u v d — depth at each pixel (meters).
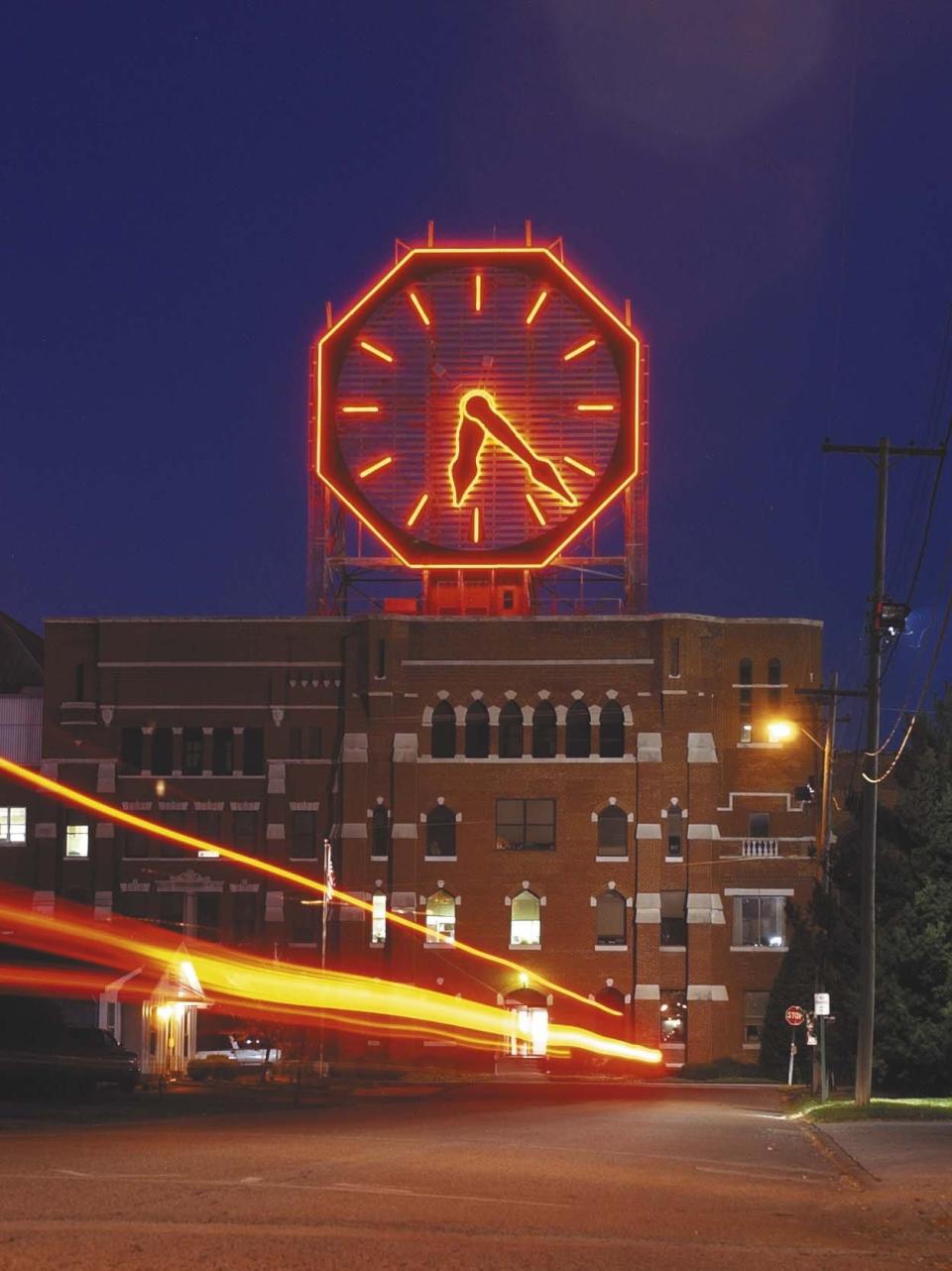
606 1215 18.72
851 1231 18.36
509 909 85.38
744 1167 27.09
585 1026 84.50
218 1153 25.83
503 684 86.69
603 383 88.06
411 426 88.56
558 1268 14.32
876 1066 54.25
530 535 87.62
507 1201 19.88
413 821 85.69
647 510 88.81
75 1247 14.49
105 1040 53.62
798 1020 59.69
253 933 86.75
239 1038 83.88
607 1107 49.81
